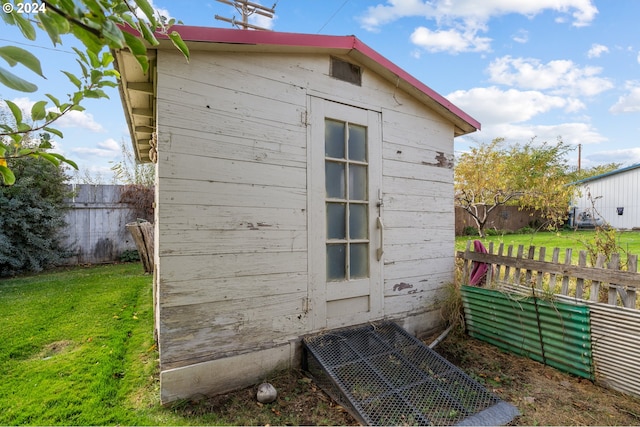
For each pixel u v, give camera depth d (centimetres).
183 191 217
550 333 275
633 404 223
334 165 289
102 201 757
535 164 1334
